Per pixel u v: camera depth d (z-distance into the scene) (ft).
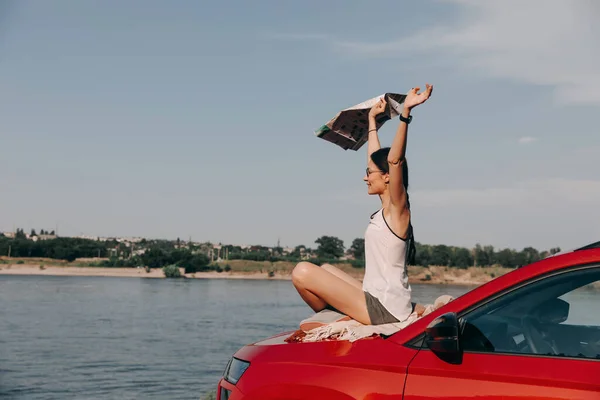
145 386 80.84
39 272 652.48
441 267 333.62
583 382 8.81
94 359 107.76
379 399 10.00
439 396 9.55
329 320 13.51
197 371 94.22
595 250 9.75
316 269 13.73
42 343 131.95
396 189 13.33
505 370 9.38
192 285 463.42
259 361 11.82
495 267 337.11
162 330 158.51
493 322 9.95
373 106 16.01
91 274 643.86
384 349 10.56
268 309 237.25
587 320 9.45
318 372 10.82
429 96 12.61
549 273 9.87
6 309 231.50
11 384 81.92
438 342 9.75
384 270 13.51
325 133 16.89
